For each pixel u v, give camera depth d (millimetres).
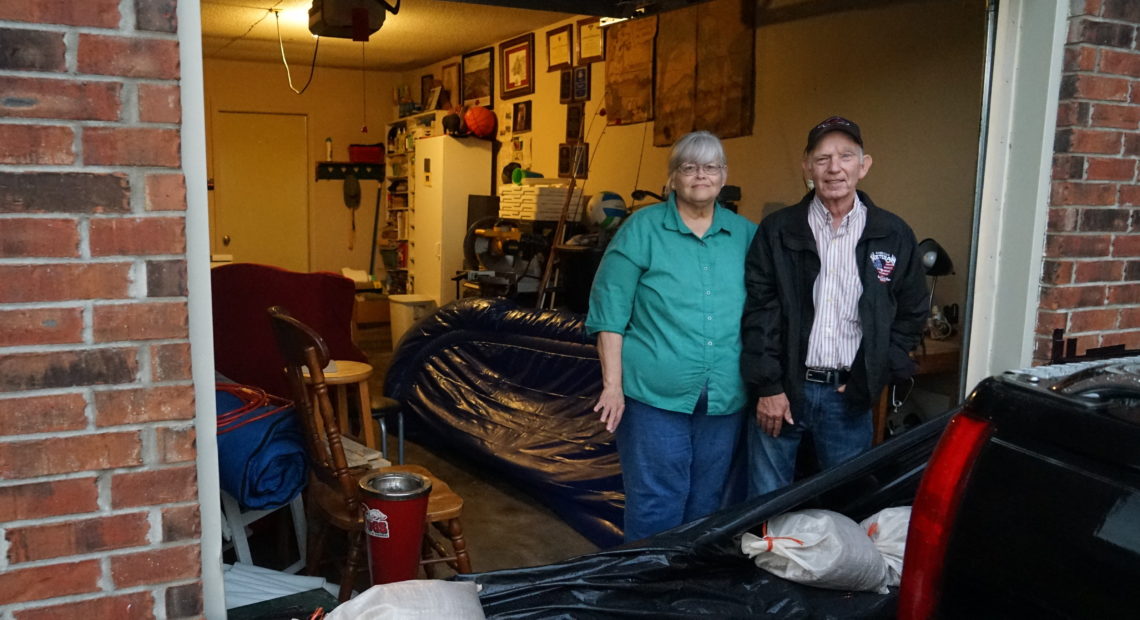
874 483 2191
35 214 1458
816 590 1959
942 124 3688
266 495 2363
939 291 3746
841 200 2256
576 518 3381
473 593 1743
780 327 2334
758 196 4773
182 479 1603
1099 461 1083
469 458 4152
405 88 9203
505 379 4238
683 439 2361
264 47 7809
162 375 1568
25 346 1475
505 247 6332
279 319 2445
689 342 2289
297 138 9133
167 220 1543
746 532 2020
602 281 2381
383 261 9367
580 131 6312
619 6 3754
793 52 4465
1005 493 1158
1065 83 2541
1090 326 2707
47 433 1503
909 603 1260
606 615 1855
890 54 3916
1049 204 2605
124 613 1594
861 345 2281
